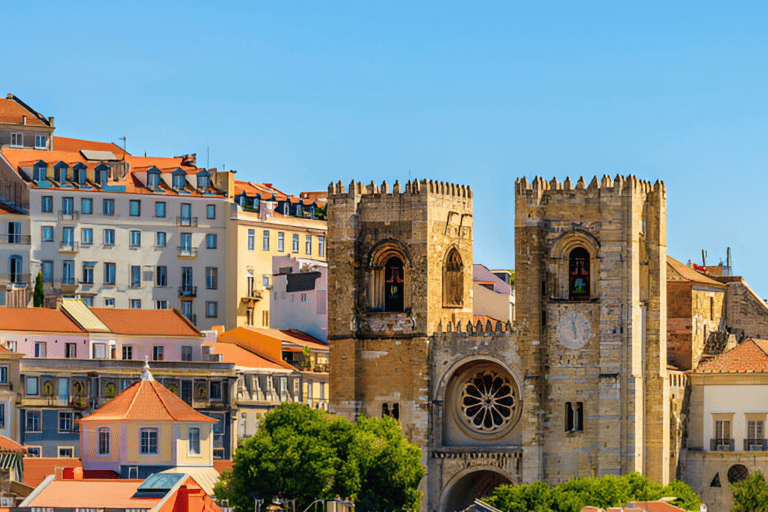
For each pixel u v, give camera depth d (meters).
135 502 148.00
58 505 147.50
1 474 162.88
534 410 193.12
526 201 195.38
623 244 193.38
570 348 193.75
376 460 181.50
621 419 191.88
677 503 180.62
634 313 192.88
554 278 195.12
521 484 189.88
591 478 182.50
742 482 192.38
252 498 171.50
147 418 178.12
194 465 179.50
